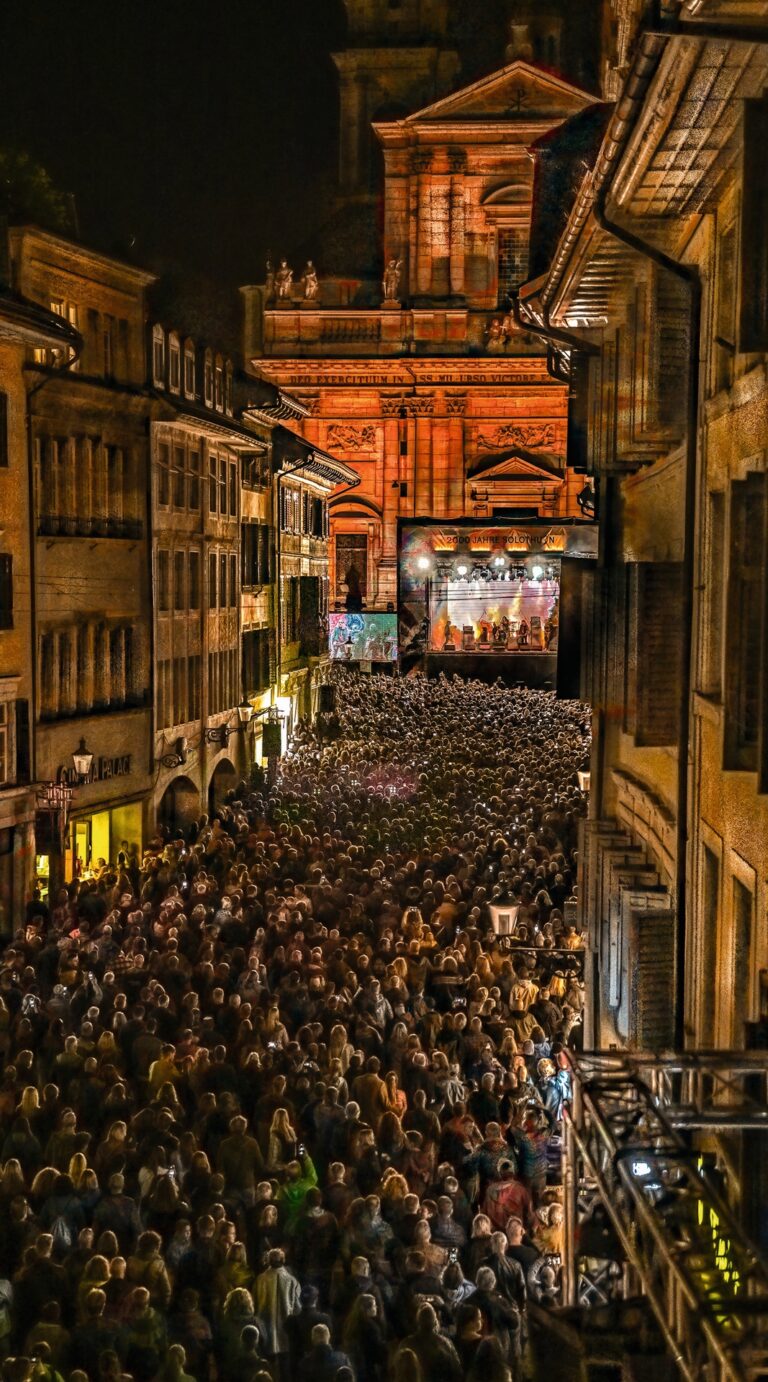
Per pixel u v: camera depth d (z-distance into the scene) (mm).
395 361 89875
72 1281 12328
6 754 28828
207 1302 12617
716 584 13344
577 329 20297
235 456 45906
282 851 30062
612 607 19438
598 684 19625
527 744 49750
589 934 19844
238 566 46188
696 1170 7055
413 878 28359
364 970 21719
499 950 22609
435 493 90812
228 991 21156
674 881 15117
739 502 11461
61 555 31609
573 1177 11109
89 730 32844
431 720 58188
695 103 10781
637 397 16156
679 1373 8078
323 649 64125
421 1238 13383
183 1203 13727
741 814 11531
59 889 27984
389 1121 15695
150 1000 19578
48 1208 13562
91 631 33250
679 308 15367
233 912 25156
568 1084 17438
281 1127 15219
